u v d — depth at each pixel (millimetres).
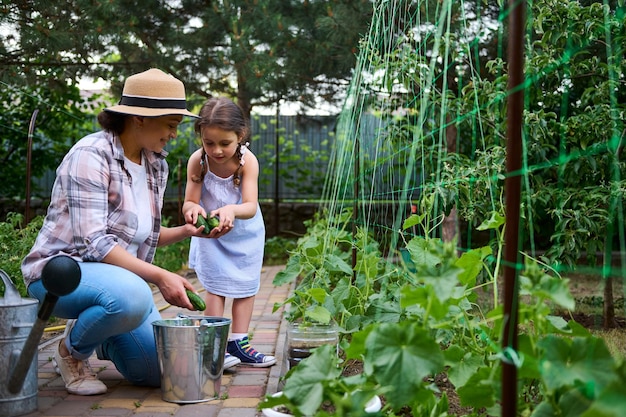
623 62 3209
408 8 3838
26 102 9383
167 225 8484
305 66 7500
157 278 2648
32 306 2438
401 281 3145
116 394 2732
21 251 4855
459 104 3529
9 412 2393
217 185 3291
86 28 6883
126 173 2752
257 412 2471
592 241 3350
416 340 1594
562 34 3275
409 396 1551
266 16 7113
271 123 10641
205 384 2617
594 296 4586
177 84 2748
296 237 10344
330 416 1668
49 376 3014
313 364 1734
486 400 1812
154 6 7242
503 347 1454
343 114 5352
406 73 3598
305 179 10398
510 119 1444
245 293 3236
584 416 1128
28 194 5422
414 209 3357
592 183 3521
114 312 2539
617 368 1231
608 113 3221
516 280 1449
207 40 7492
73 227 2617
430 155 3354
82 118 9805
